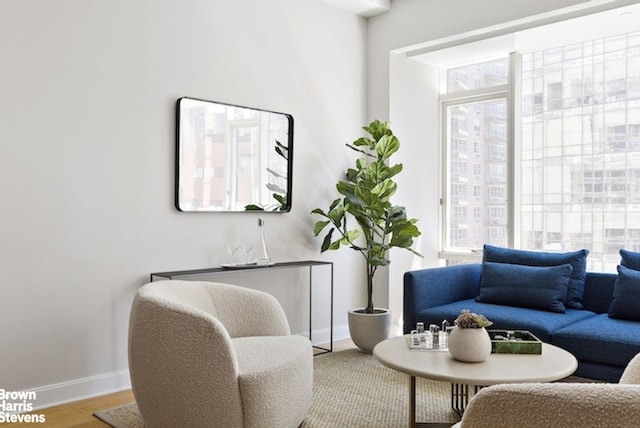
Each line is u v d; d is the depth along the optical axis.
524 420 1.09
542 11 3.76
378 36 4.69
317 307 4.39
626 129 3.98
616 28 3.91
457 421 2.68
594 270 4.13
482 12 4.05
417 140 4.86
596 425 1.03
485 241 4.76
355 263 4.69
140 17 3.32
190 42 3.56
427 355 2.46
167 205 3.46
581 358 2.91
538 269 3.58
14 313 2.86
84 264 3.10
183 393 2.25
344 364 3.72
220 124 3.71
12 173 2.85
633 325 3.02
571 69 4.27
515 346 2.49
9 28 2.83
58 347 3.01
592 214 4.14
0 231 2.81
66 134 3.03
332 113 4.48
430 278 3.70
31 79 2.90
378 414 2.78
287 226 4.16
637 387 1.04
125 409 2.90
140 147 3.33
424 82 4.93
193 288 2.81
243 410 2.16
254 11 3.93
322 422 2.68
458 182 4.98
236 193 3.80
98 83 3.15
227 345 2.17
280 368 2.27
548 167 4.38
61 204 3.01
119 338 3.24
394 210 4.10
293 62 4.18
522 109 4.53
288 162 4.14
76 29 3.06
